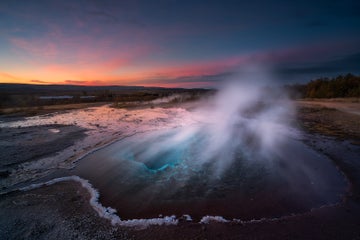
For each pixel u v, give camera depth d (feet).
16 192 13.03
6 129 31.55
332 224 9.46
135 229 9.50
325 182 13.91
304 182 14.08
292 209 11.00
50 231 9.27
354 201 11.40
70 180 14.89
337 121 32.63
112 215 10.67
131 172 16.40
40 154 20.22
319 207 11.03
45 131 30.01
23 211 10.86
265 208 11.22
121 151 21.36
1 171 16.08
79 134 28.22
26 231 9.23
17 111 51.31
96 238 8.82
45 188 13.64
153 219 10.34
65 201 11.98
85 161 18.63
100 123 35.83
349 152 18.93
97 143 24.04
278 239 8.56
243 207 11.39
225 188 13.71
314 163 17.15
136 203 11.99
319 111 43.73
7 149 21.65
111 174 16.03
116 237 8.90
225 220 10.17
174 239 8.75
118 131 29.86
